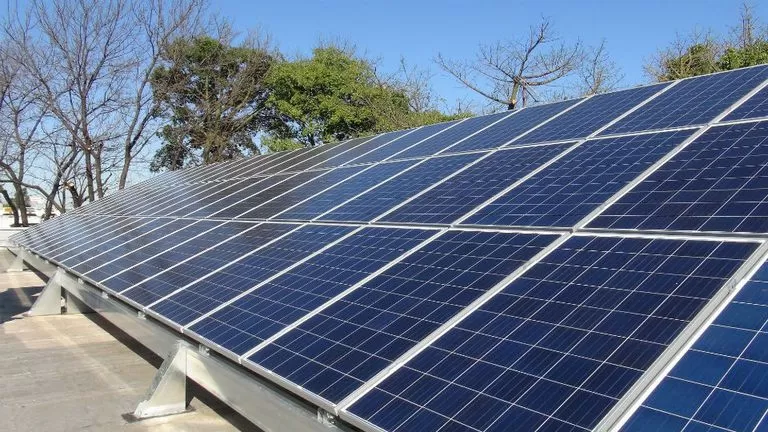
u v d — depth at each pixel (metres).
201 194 17.97
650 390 3.57
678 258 4.89
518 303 5.06
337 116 42.09
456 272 6.07
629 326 4.22
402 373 4.65
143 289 9.40
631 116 9.50
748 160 6.32
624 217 6.01
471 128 13.14
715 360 3.62
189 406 8.67
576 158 8.37
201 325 7.08
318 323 6.01
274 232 10.03
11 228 40.03
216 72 48.91
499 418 3.81
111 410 8.63
